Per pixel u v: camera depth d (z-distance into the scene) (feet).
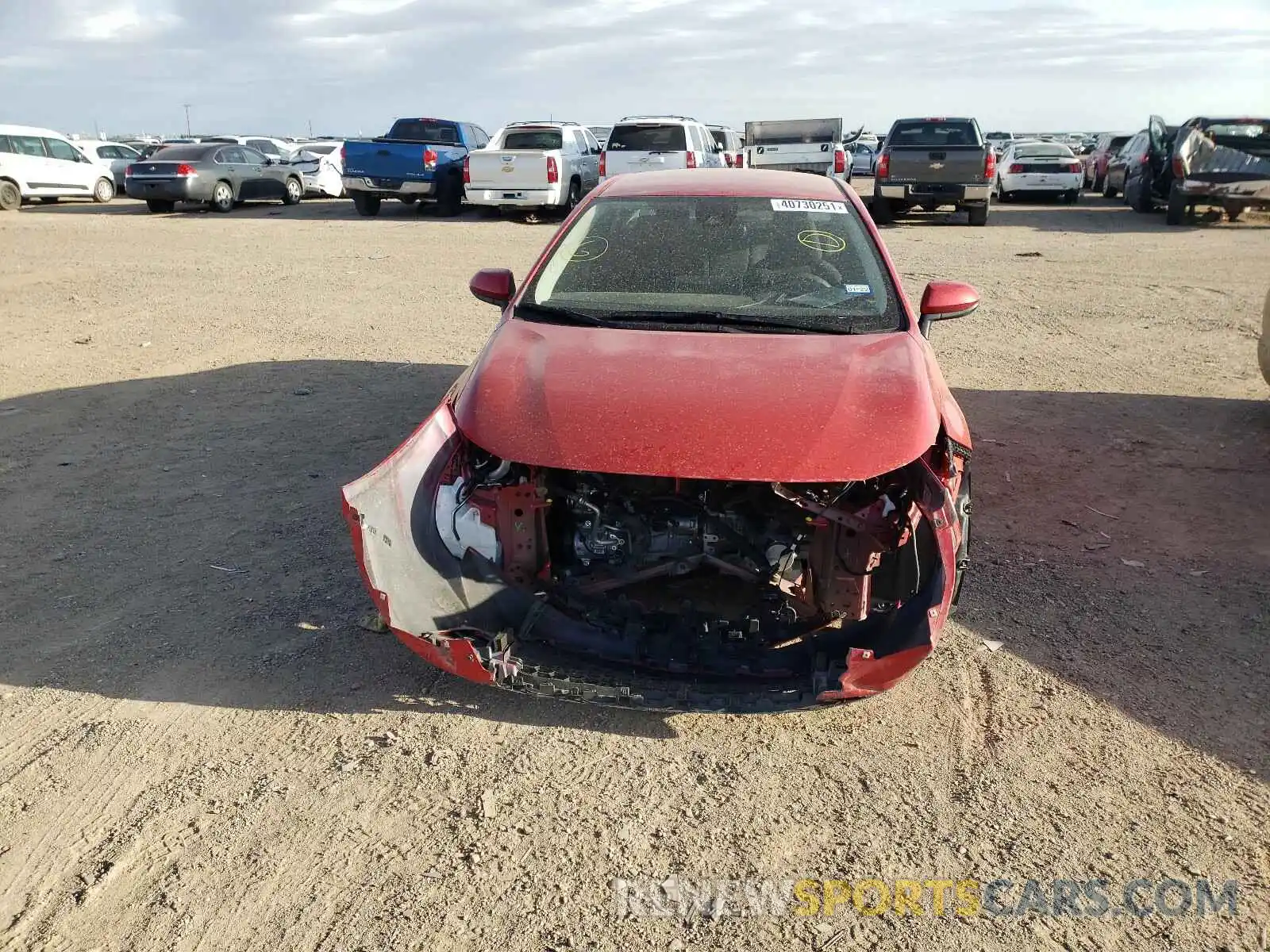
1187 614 13.76
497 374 12.09
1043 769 10.48
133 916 8.36
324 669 12.11
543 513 11.51
